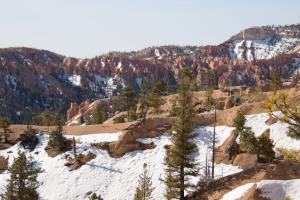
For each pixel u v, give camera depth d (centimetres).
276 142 6750
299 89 7806
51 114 11750
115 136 8669
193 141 8081
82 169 7794
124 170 7681
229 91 13050
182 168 5041
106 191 7169
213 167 6525
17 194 4381
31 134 9075
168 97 13075
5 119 9025
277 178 4256
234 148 7500
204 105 11006
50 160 8194
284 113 2075
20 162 4384
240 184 4453
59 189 7288
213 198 4525
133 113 11269
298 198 3853
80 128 9450
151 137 8550
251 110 8644
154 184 7038
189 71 11519
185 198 5012
